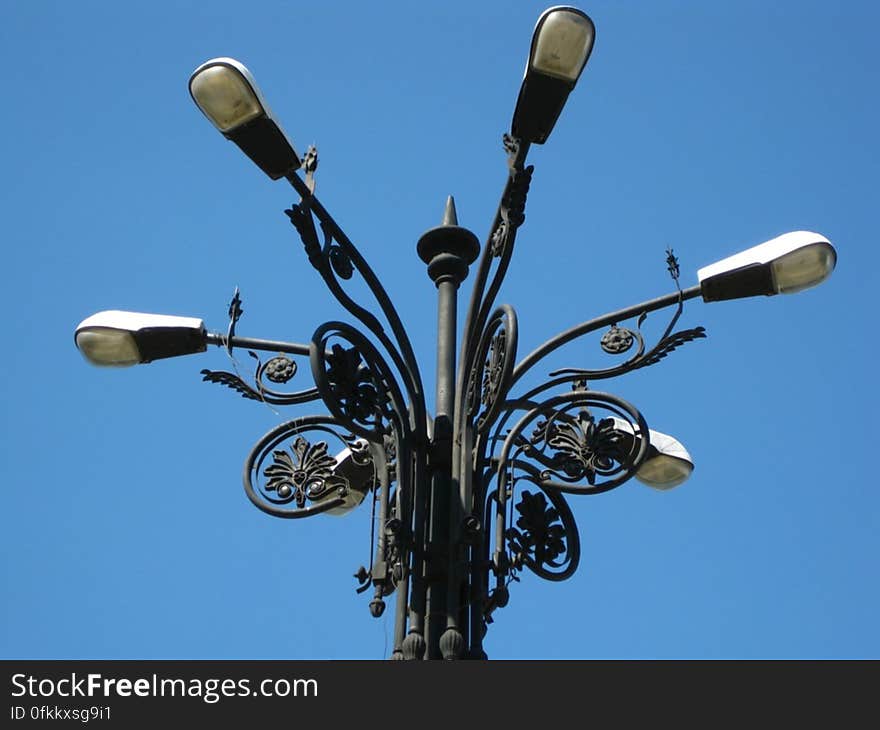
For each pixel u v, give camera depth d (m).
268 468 22.52
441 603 20.16
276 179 20.75
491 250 20.86
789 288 21.66
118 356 22.56
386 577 19.80
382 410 20.36
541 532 21.00
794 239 21.53
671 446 23.70
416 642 19.39
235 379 22.50
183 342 22.53
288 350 22.47
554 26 19.91
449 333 22.55
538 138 20.34
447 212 23.66
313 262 20.36
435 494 20.94
